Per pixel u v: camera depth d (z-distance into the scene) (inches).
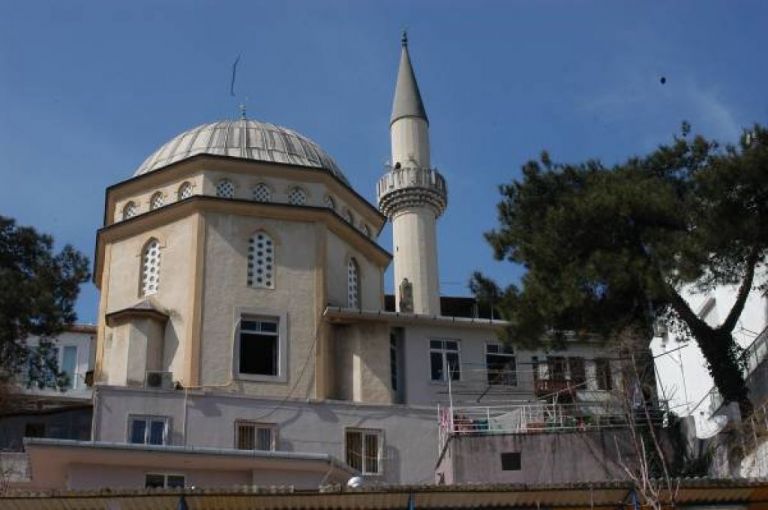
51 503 855.1
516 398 1596.9
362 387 1569.9
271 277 1635.1
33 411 1571.1
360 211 1833.2
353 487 868.6
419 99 2170.3
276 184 1720.0
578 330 1310.3
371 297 1779.0
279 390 1558.8
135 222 1689.2
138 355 1557.6
